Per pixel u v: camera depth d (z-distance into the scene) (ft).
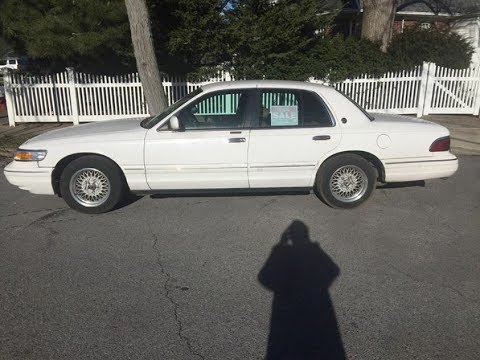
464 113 44.01
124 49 40.09
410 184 22.48
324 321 10.61
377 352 9.50
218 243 15.15
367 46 41.73
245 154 17.63
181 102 18.42
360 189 18.45
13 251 14.51
